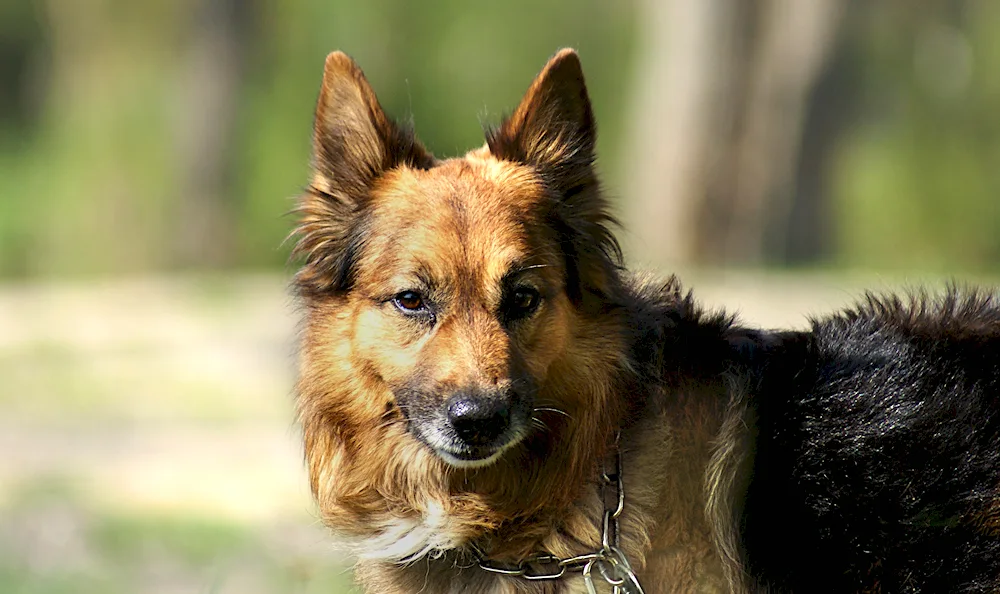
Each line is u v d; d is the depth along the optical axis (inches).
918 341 233.9
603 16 1525.6
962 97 1441.9
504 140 238.8
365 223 230.4
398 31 1501.0
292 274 262.5
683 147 1085.1
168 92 1376.7
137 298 828.0
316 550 350.3
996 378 227.9
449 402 213.2
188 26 1396.4
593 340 229.6
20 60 1825.8
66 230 1337.4
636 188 1167.6
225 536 368.5
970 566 217.0
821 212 1183.6
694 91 1077.1
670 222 1096.2
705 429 232.7
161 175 1344.7
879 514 218.8
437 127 1528.1
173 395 559.8
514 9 1518.2
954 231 1422.2
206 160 1332.4
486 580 232.5
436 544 230.7
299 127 1378.0
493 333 219.0
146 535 370.6
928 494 217.9
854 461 221.1
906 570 217.9
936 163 1433.3
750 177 1094.4
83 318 746.2
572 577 226.7
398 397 224.5
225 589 333.7
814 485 222.2
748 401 231.8
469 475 228.7
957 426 221.5
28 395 554.3
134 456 466.9
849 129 1232.8
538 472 228.2
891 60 1409.9
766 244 1139.3
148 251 1326.3
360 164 235.9
